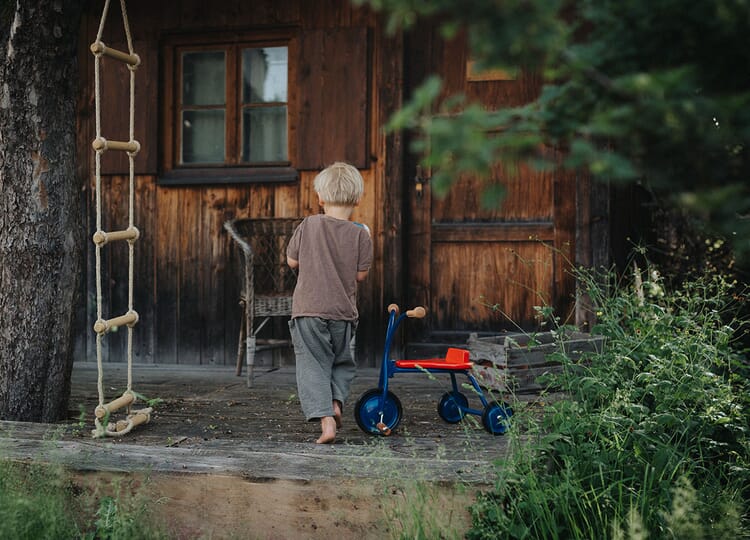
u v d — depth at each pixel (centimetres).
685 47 104
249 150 559
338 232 311
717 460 288
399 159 523
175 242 563
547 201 517
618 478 247
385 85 524
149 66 560
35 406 334
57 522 237
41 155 334
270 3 544
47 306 336
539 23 86
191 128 568
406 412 365
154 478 252
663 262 507
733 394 296
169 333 564
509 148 87
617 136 96
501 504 230
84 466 255
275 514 244
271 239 522
